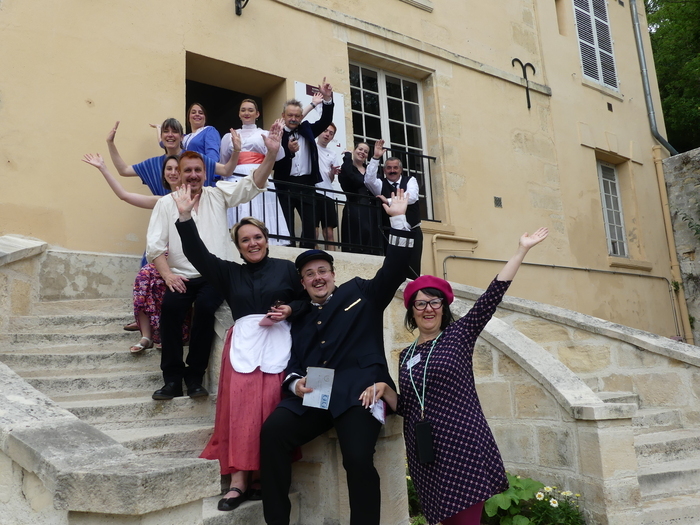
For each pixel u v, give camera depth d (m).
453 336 3.14
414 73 8.90
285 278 3.56
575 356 6.23
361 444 3.02
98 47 6.17
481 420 3.03
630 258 11.22
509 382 4.62
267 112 7.68
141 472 2.10
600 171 11.34
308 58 7.66
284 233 5.79
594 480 4.09
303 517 3.60
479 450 2.95
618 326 6.19
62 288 5.34
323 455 3.54
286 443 3.12
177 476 2.16
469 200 8.88
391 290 3.28
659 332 11.05
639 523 4.08
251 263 3.59
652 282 11.22
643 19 12.81
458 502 2.87
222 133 9.19
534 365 4.48
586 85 11.04
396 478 3.55
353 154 6.95
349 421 3.07
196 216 4.01
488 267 8.85
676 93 15.23
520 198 9.50
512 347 4.62
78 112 5.97
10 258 4.92
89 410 3.60
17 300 4.98
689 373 5.72
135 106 6.31
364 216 6.59
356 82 8.45
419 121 8.96
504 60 9.88
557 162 10.17
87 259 5.52
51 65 5.88
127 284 5.75
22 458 2.29
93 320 4.82
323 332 3.31
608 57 11.73
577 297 9.87
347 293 3.38
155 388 4.12
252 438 3.25
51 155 5.76
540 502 4.14
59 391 3.83
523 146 9.76
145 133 6.33
